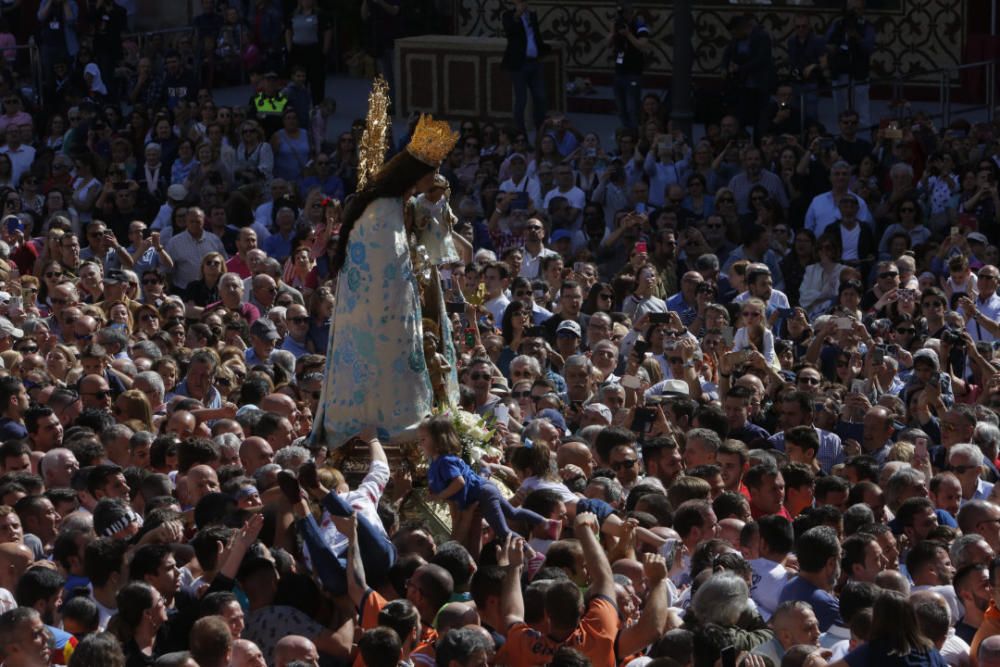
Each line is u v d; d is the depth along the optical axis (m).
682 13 63.53
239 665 20.00
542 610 21.59
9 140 68.75
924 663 20.84
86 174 62.97
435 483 24.78
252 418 30.69
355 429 26.56
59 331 42.66
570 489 27.69
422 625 21.94
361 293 26.33
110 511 24.36
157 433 31.77
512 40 70.12
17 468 28.61
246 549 21.75
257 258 47.44
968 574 24.22
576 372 36.62
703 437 30.17
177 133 68.75
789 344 42.34
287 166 66.69
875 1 77.19
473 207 59.31
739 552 24.95
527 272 52.91
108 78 75.62
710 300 46.56
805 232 54.03
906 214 56.56
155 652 21.12
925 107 76.00
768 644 21.55
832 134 66.31
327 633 21.52
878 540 25.86
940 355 41.19
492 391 34.84
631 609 22.77
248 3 83.56
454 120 75.81
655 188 62.09
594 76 80.69
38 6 82.94
